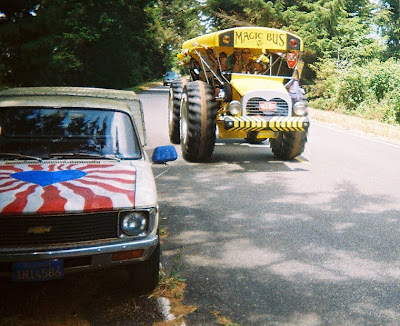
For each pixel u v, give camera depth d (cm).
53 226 329
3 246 325
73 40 2991
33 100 456
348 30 2606
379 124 1667
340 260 463
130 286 382
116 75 3841
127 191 359
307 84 2645
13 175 367
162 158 453
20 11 2059
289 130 827
